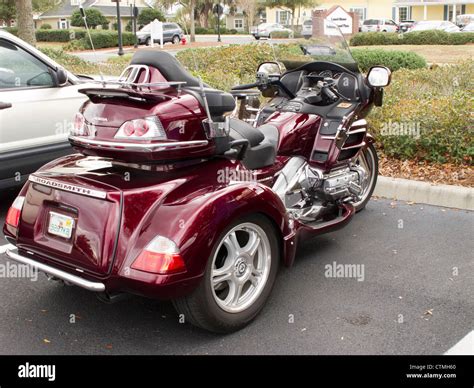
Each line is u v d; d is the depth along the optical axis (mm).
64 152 6527
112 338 3846
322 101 5285
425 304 4277
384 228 5781
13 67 6203
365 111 5402
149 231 3475
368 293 4441
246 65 13031
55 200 3725
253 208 3803
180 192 3650
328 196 5098
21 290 4516
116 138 3633
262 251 4027
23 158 6145
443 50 26234
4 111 6000
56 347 3748
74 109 6645
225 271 3787
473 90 9398
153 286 3355
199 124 3746
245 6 50000
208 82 10023
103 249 3465
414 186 6543
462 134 6973
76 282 3539
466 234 5633
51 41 42594
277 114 5184
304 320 4055
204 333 3902
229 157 4062
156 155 3578
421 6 58438
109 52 30656
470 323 4020
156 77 3832
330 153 5074
